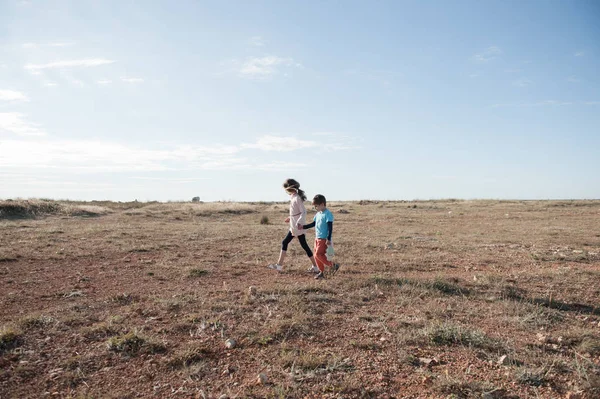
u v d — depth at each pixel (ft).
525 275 26.18
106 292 21.95
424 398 11.60
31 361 13.60
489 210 91.97
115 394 11.73
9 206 61.62
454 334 15.53
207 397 11.64
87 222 59.06
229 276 26.02
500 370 13.19
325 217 25.62
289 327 16.35
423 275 26.71
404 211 90.22
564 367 13.34
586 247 40.45
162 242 39.60
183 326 16.58
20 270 26.78
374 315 18.16
